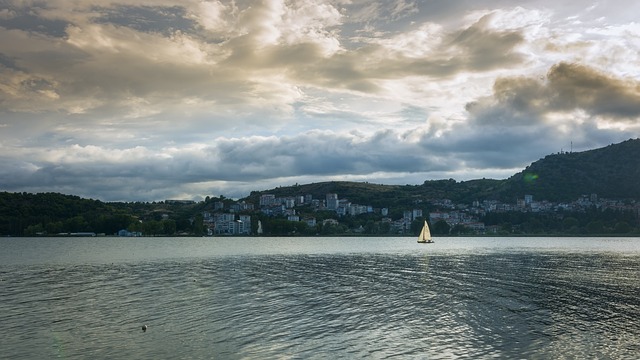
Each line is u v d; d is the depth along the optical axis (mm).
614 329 41062
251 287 65688
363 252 155000
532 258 123688
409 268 94688
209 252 156625
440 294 59219
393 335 39188
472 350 35250
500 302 53719
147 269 93938
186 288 64812
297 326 41969
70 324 42844
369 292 60969
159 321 43844
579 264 103625
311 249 178125
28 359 33375
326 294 59250
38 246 196375
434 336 38844
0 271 90500
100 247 190375
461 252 153875
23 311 48688
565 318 45344
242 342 37094
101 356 34000
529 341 37438
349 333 39688
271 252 156500
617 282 70938
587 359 33312
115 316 46094
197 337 38469
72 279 76375
